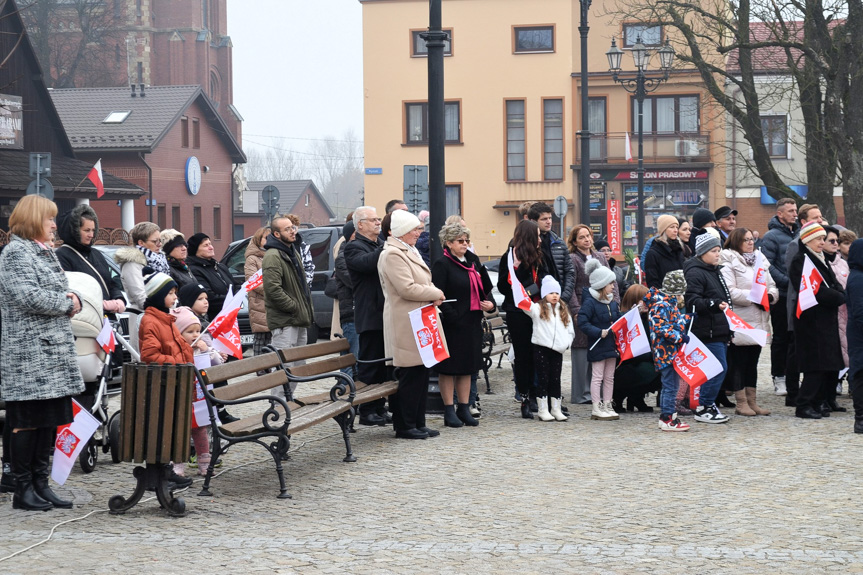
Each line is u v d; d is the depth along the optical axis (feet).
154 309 26.00
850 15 74.90
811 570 19.22
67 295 24.66
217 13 304.71
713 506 24.38
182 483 26.91
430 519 23.44
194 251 38.78
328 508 24.63
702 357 34.06
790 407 40.14
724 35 89.20
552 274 37.65
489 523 23.00
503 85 152.05
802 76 81.46
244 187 235.81
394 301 33.60
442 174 39.27
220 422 35.29
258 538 21.79
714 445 32.22
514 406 41.29
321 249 67.36
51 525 23.03
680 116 147.95
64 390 24.39
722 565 19.56
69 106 177.68
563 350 37.04
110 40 270.67
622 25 147.74
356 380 35.94
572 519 23.30
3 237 104.12
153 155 171.12
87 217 29.45
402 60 153.28
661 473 28.17
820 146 80.12
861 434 33.94
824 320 36.73
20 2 237.45
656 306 34.50
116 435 29.45
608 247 45.24
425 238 40.98
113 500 24.12
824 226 39.11
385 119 153.99
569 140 151.12
